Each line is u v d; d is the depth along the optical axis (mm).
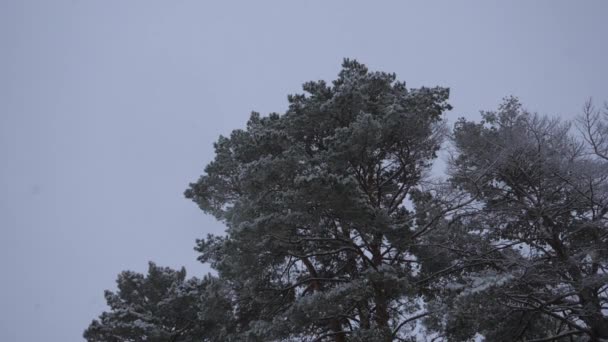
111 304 21594
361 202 12922
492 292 12344
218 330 19547
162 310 20453
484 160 16594
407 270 15438
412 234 13906
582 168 15484
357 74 16766
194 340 20219
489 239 16734
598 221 15039
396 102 15359
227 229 16766
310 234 15414
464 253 15789
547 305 14773
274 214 13789
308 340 15703
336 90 16500
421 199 16234
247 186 14258
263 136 14859
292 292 16859
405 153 16250
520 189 16281
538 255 15609
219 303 16219
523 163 16422
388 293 13805
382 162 16641
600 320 13945
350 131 14125
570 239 16312
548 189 16422
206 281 21188
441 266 15742
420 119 15055
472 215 15898
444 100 16312
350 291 13188
